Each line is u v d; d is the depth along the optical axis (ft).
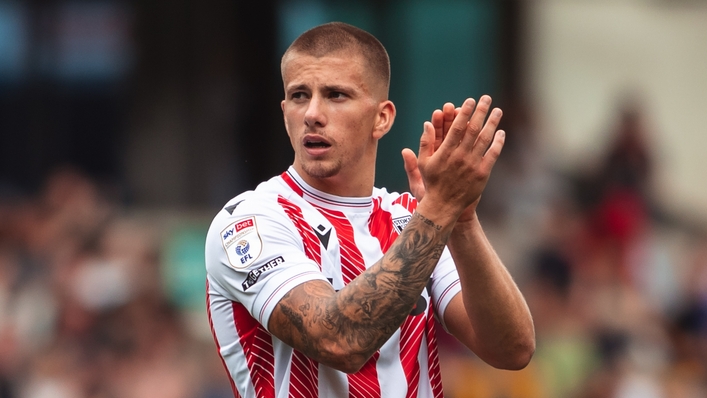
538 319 104.63
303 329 33.27
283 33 133.28
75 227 112.57
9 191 132.26
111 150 134.82
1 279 104.63
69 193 118.83
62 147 133.90
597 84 135.74
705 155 137.18
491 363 38.45
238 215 36.42
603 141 133.59
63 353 94.63
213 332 37.50
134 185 134.31
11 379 94.68
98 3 133.39
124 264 104.01
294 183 37.70
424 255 33.27
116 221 122.42
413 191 36.04
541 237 116.37
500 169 122.83
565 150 132.57
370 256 37.50
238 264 35.32
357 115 36.60
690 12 137.08
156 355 94.07
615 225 124.06
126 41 134.10
